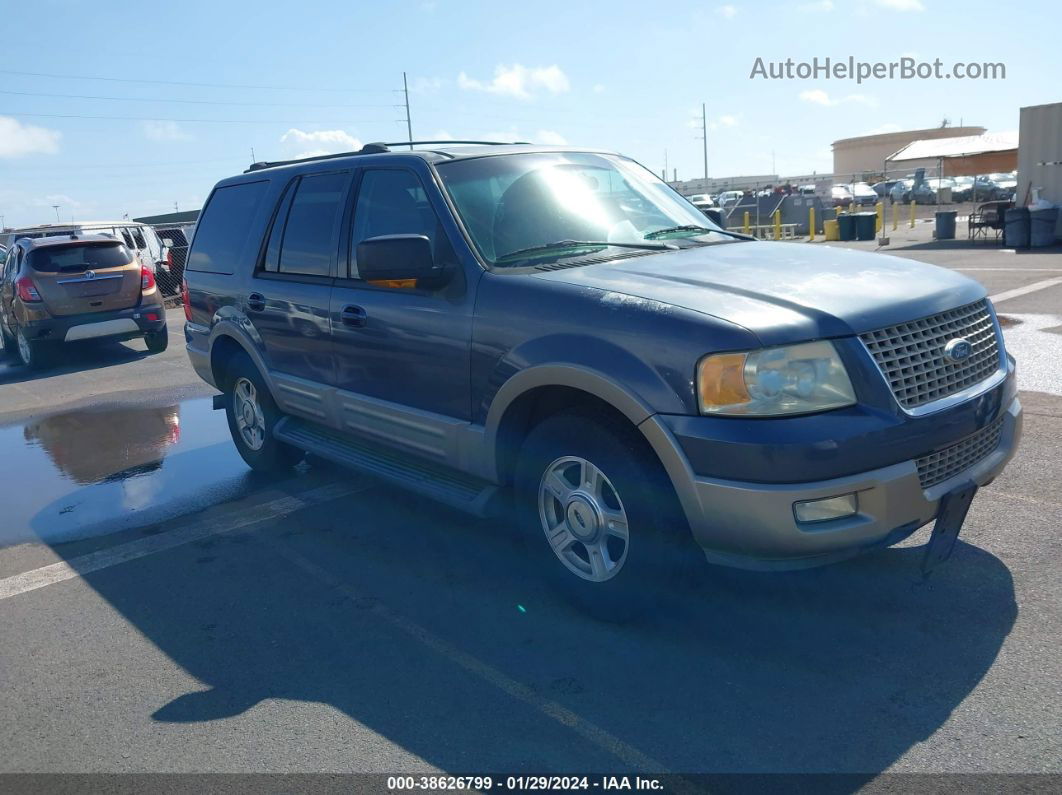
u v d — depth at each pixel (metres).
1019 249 18.48
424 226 4.25
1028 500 4.64
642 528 3.34
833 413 3.03
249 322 5.55
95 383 10.73
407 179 4.43
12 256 13.06
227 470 6.38
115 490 6.11
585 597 3.64
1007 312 10.39
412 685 3.32
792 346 3.04
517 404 3.75
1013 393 3.73
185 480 6.20
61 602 4.32
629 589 3.44
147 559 4.78
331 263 4.85
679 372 3.12
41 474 6.70
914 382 3.20
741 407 3.02
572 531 3.64
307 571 4.45
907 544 4.17
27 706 3.38
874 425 3.04
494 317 3.78
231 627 3.91
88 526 5.40
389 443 4.52
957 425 3.25
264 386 5.70
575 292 3.54
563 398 3.69
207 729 3.13
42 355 12.20
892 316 3.22
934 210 39.50
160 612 4.12
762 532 3.00
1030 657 3.19
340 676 3.43
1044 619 3.44
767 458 2.96
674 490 3.27
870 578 3.87
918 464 3.16
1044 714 2.87
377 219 4.58
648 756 2.81
